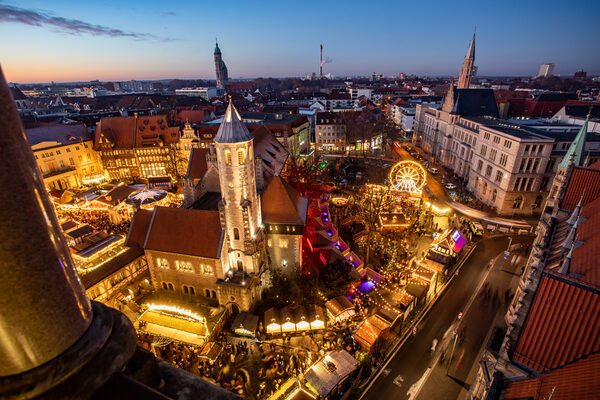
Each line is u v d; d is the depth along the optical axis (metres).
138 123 114.88
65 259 3.64
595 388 20.78
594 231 34.66
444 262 58.25
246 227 48.12
